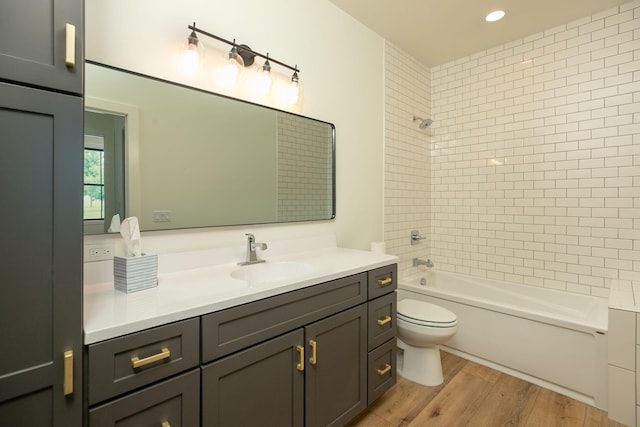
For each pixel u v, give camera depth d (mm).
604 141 2324
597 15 2330
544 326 2006
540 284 2639
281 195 1921
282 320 1241
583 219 2430
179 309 960
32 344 738
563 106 2496
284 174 1935
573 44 2438
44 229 754
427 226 3236
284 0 1903
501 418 1732
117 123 1294
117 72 1288
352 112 2398
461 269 3102
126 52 1312
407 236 2984
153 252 1405
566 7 2260
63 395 774
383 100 2688
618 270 2291
